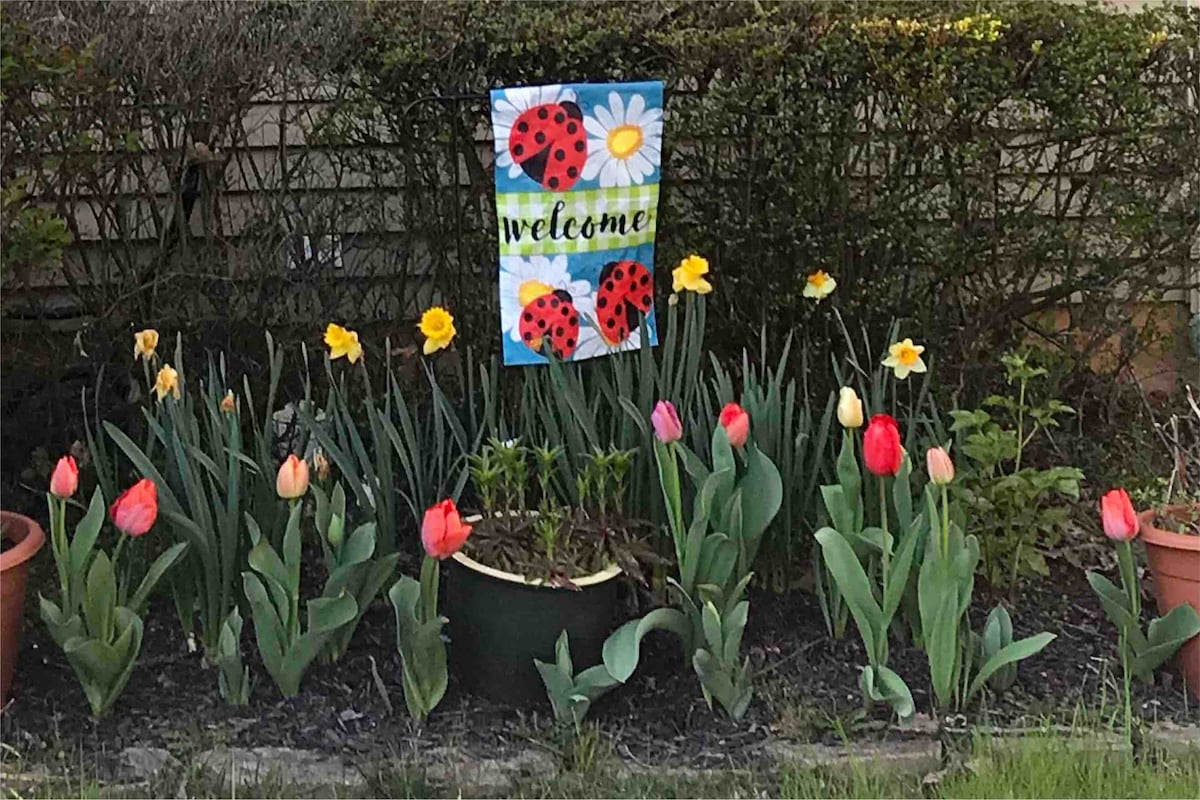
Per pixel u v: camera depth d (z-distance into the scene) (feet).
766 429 8.39
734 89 9.45
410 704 7.46
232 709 7.60
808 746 7.32
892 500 8.27
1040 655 8.50
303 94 10.11
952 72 9.48
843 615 8.54
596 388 8.96
